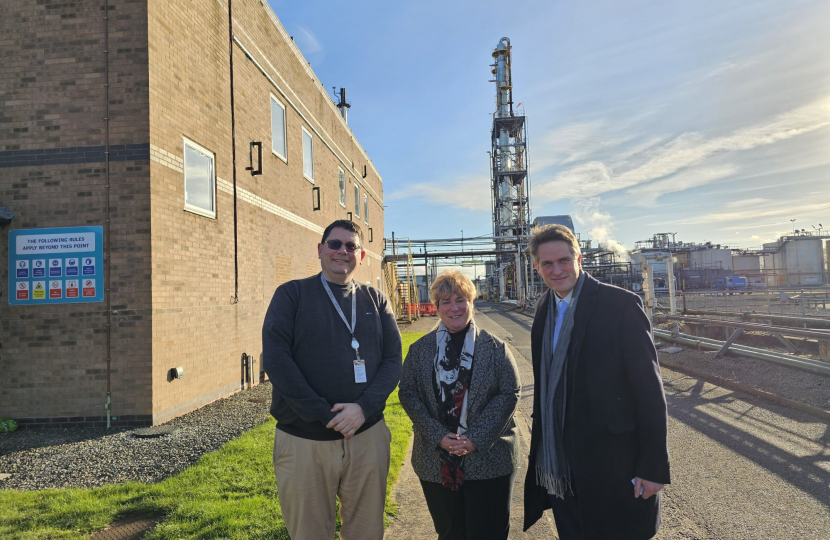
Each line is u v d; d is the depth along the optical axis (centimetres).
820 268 5622
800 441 520
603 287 236
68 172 646
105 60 652
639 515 215
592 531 216
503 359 265
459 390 259
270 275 1056
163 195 671
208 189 809
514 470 259
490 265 5747
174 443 537
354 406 229
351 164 2009
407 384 275
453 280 268
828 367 743
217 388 799
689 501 385
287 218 1180
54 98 652
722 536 331
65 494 383
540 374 251
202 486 390
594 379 222
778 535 330
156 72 667
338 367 240
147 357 630
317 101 1477
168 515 341
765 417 616
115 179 645
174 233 694
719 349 1041
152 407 624
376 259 2659
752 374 843
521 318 2541
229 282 860
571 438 225
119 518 344
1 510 349
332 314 249
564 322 237
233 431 584
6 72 656
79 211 644
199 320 751
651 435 209
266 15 1082
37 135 651
